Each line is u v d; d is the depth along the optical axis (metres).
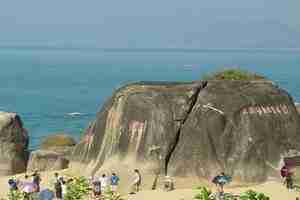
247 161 34.16
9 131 41.84
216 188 32.81
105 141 36.69
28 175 39.62
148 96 36.03
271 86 37.69
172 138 34.88
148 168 34.28
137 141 35.19
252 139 34.62
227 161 34.31
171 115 35.34
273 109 36.12
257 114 35.47
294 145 35.47
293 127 36.16
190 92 36.12
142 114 35.50
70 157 41.38
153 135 35.00
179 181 33.75
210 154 34.28
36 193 31.42
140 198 31.02
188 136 34.88
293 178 32.56
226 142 34.62
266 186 32.66
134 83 38.22
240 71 39.59
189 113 35.59
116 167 34.84
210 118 35.00
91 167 36.62
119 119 36.25
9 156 41.28
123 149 35.41
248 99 35.81
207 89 36.47
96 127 37.97
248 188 32.50
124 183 33.78
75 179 32.88
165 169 34.41
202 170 33.91
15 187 32.75
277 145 35.03
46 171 40.91
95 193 31.00
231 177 33.81
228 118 35.03
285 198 30.19
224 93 36.09
